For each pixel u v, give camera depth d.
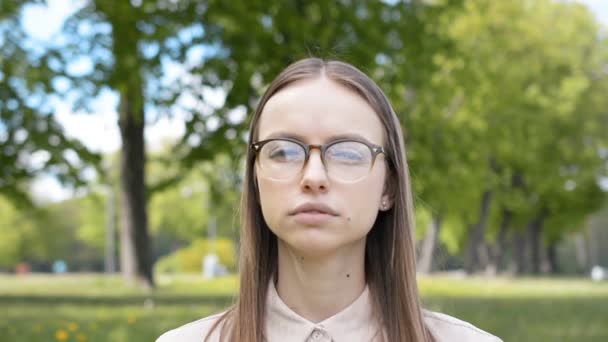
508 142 26.66
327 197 1.44
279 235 1.48
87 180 16.17
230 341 1.63
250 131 1.64
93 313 10.28
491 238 44.78
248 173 1.66
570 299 15.62
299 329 1.55
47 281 31.88
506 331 8.50
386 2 13.99
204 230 63.22
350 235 1.47
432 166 16.56
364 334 1.57
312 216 1.43
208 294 15.64
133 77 12.98
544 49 30.16
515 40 27.77
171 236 71.25
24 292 17.92
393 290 1.64
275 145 1.47
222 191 17.64
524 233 44.03
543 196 39.72
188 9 13.32
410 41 14.17
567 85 30.62
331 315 1.58
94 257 70.81
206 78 13.41
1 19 13.61
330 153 1.46
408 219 1.65
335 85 1.52
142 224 17.98
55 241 66.94
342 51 2.22
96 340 7.07
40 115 15.73
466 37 25.78
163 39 12.80
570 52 31.41
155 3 12.95
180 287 19.36
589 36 33.47
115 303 12.61
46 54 13.85
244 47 13.15
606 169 36.88
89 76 13.62
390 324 1.61
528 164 34.00
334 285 1.57
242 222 1.69
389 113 1.57
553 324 9.43
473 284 23.75
